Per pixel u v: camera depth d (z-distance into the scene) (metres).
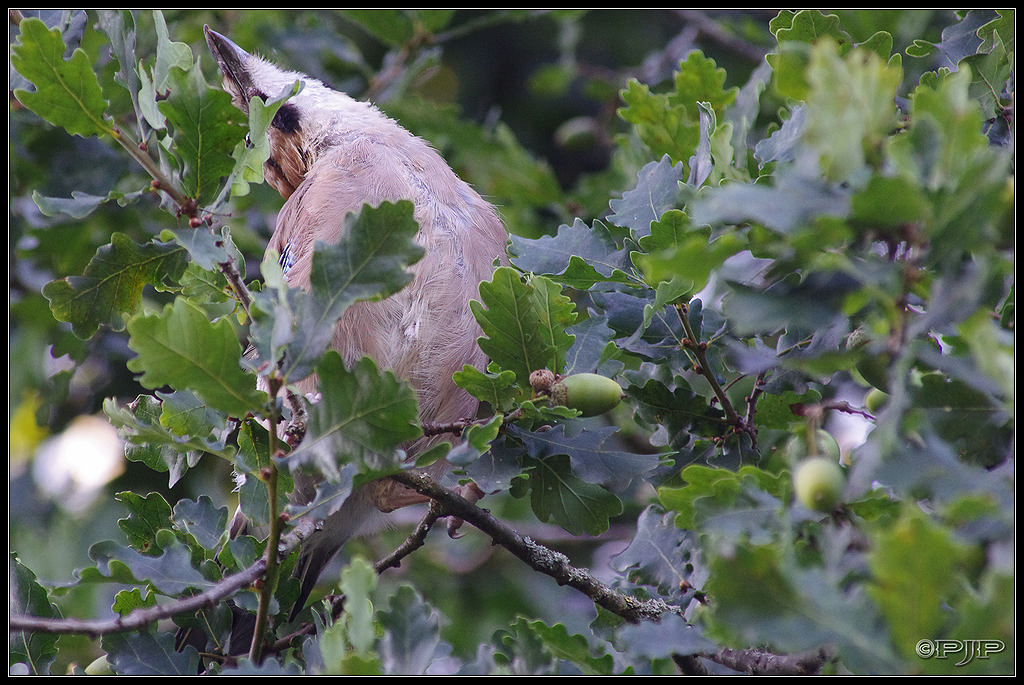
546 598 8.91
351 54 9.43
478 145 9.17
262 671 3.82
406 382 3.56
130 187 8.12
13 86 5.35
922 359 3.05
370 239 3.60
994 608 2.77
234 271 4.15
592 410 4.56
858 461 3.28
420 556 9.01
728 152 4.86
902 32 6.77
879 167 2.95
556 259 5.09
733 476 3.70
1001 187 2.78
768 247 2.93
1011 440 3.28
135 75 4.37
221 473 8.34
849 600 2.91
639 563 5.00
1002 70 4.95
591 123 10.10
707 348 5.05
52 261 8.42
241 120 4.04
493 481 4.73
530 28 11.85
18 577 4.71
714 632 3.04
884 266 2.91
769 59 3.51
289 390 3.82
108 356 8.41
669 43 10.69
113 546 4.46
